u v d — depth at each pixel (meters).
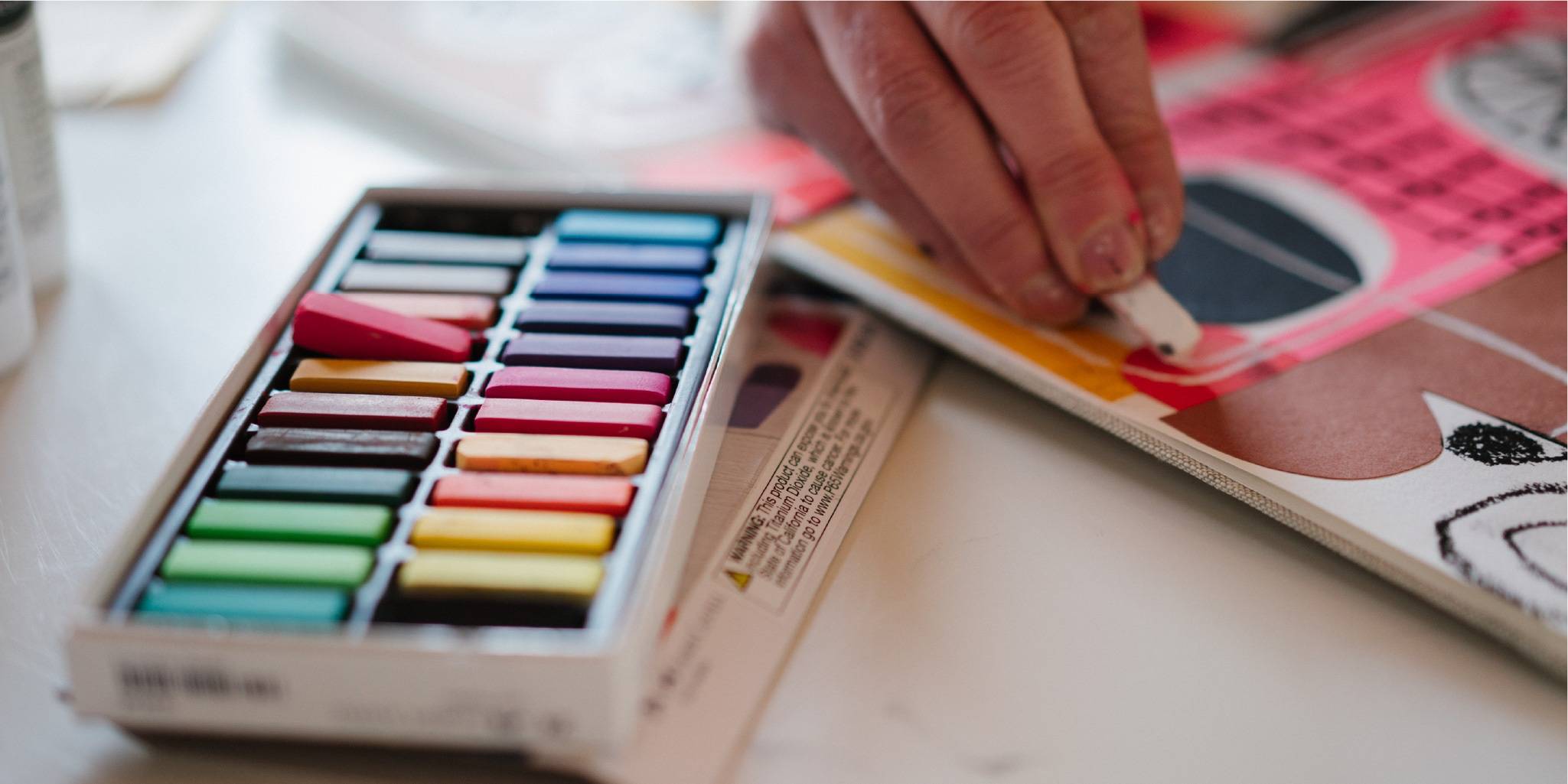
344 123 0.64
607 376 0.39
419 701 0.28
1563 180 0.55
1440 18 0.70
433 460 0.35
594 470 0.34
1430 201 0.53
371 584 0.31
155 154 0.61
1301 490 0.37
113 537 0.38
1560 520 0.35
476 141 0.61
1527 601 0.33
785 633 0.35
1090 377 0.42
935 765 0.31
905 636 0.35
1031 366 0.43
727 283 0.43
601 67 0.66
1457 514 0.36
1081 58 0.45
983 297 0.47
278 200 0.57
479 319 0.42
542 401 0.37
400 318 0.40
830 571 0.37
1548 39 0.67
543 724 0.28
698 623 0.34
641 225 0.47
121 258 0.53
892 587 0.37
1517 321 0.45
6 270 0.44
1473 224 0.51
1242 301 0.47
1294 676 0.34
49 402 0.44
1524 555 0.34
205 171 0.60
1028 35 0.42
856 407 0.44
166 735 0.31
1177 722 0.33
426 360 0.40
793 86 0.52
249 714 0.28
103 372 0.46
